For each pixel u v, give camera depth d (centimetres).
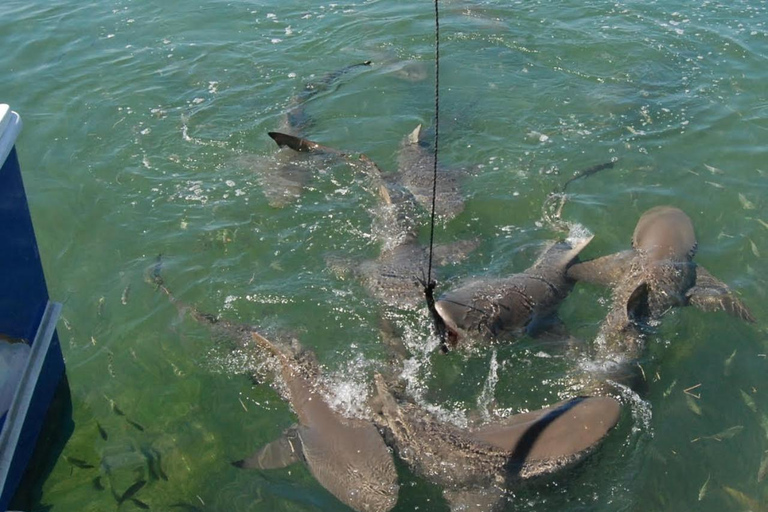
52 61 761
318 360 477
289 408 452
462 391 458
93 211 586
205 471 425
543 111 679
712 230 553
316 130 670
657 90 696
